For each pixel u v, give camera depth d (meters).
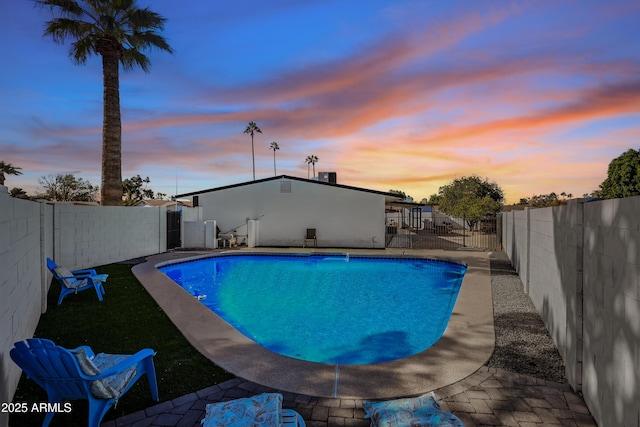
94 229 11.00
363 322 7.14
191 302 6.79
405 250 16.56
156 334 4.99
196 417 2.89
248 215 18.94
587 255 3.16
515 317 6.00
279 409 2.66
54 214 9.19
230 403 2.68
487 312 6.17
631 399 2.25
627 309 2.33
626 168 19.59
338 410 3.02
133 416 2.90
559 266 4.46
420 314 7.68
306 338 6.20
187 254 14.29
